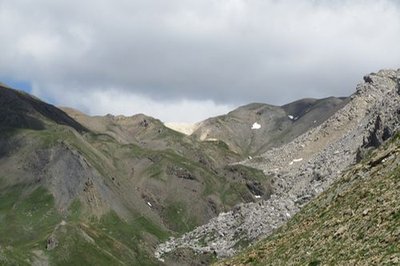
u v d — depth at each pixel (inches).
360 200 2915.8
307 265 2630.4
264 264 3255.4
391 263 2047.2
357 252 2353.6
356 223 2664.9
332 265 2413.9
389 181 2844.5
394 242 2201.0
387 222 2406.5
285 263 2945.4
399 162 3002.0
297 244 3110.2
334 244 2652.6
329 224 2967.5
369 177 3184.1
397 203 2497.5
